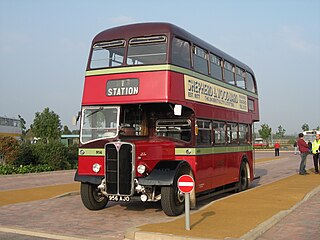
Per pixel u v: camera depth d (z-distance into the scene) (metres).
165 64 10.30
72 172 27.30
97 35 11.45
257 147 70.75
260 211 10.11
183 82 10.95
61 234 8.41
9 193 14.80
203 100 12.20
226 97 14.30
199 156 11.66
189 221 8.16
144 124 11.75
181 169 10.42
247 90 17.02
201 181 11.76
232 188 14.85
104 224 9.45
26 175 24.14
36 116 51.88
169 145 11.10
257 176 22.17
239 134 15.60
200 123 11.91
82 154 10.87
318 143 21.05
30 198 13.69
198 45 12.20
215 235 7.52
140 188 9.82
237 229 8.06
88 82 11.15
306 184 15.93
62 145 29.08
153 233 7.69
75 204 12.48
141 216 10.45
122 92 10.60
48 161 27.61
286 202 11.53
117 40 10.97
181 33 11.07
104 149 10.46
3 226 9.23
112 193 10.03
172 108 11.23
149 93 10.30
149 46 10.57
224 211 10.12
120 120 10.70
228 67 14.88
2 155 26.47
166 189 9.95
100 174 10.55
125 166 9.88
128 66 10.64
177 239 7.38
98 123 10.84
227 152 14.13
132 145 9.85
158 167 10.19
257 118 18.27
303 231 8.36
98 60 11.14
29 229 8.91
